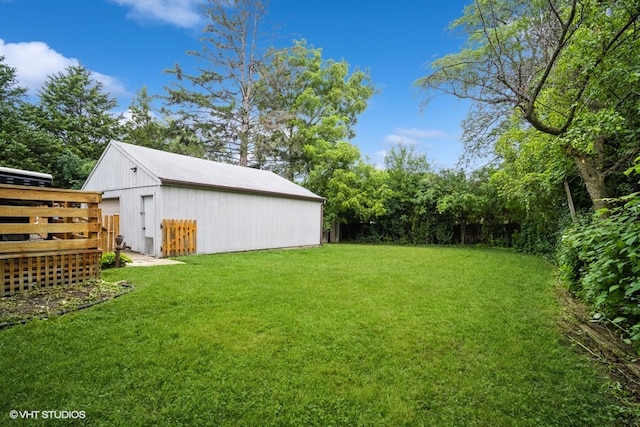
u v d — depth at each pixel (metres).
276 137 19.89
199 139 19.75
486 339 3.41
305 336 3.32
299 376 2.58
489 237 15.66
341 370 2.68
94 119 20.92
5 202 5.34
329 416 2.14
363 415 2.16
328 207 17.45
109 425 1.99
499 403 2.32
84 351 2.85
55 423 1.98
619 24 4.41
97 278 5.12
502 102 5.09
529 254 11.91
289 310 4.10
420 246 15.45
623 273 2.58
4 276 4.17
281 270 6.90
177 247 8.98
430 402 2.32
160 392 2.31
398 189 18.09
